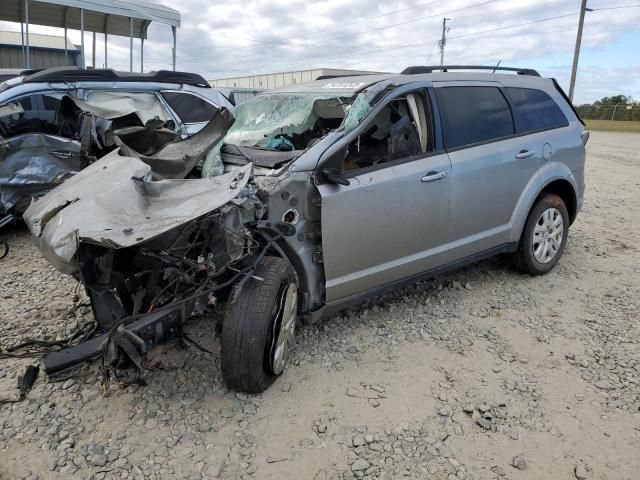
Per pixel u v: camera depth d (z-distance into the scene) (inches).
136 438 111.5
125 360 108.7
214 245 117.0
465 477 102.1
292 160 134.1
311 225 136.6
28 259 221.9
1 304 174.2
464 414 120.7
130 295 122.8
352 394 127.3
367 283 149.5
